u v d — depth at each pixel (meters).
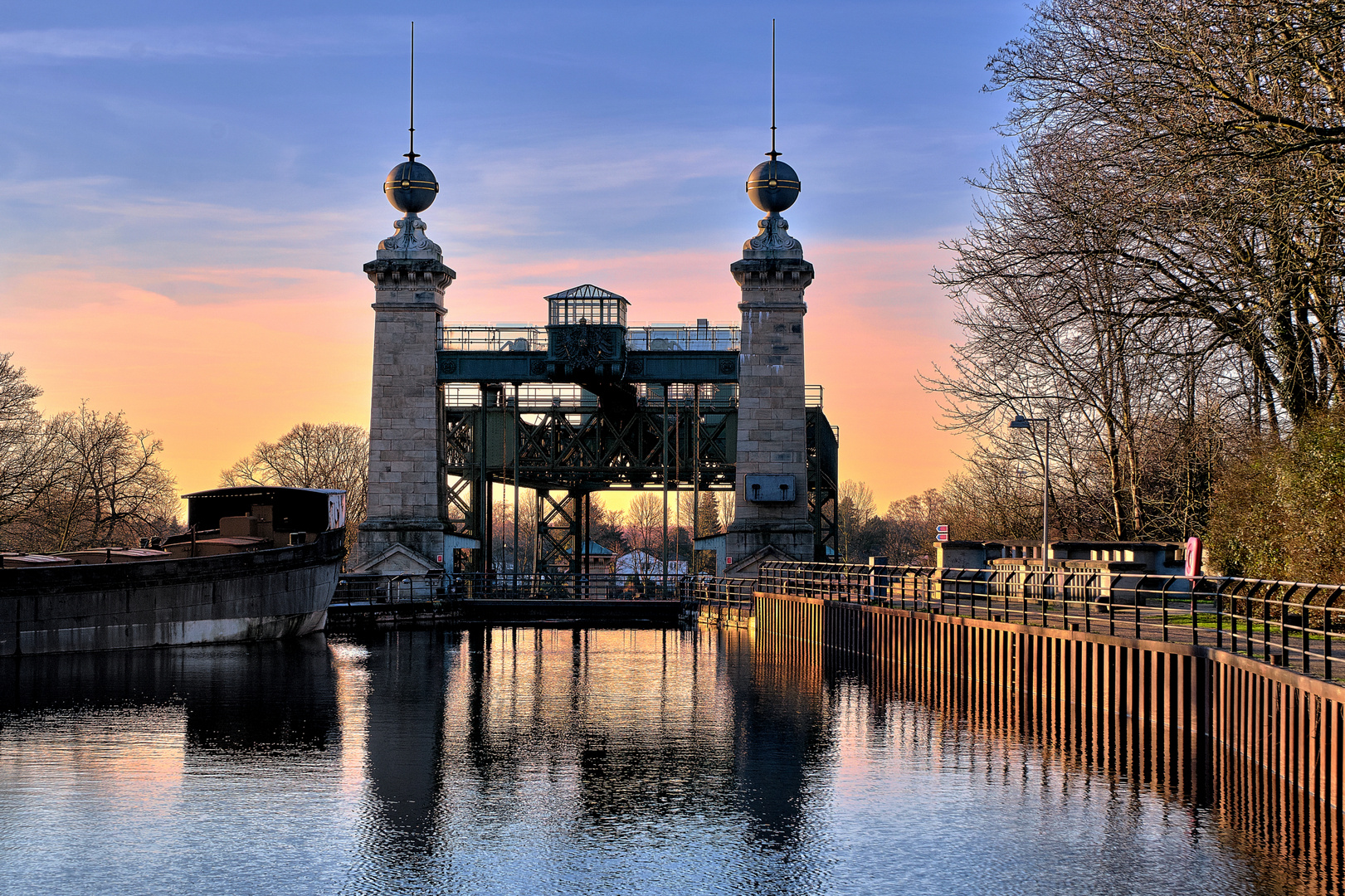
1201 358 43.94
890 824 24.69
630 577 86.81
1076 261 44.84
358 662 53.47
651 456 83.12
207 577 56.97
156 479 108.44
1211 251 41.06
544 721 36.78
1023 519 75.19
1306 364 42.72
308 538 66.25
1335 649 31.17
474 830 24.25
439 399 80.00
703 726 35.88
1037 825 24.39
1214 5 35.53
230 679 46.16
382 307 79.12
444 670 50.88
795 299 76.88
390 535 78.50
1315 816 23.28
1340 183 34.50
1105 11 41.62
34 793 26.95
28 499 91.00
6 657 48.84
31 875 21.34
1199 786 27.20
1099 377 48.47
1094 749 31.61
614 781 28.48
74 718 36.62
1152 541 55.44
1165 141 37.03
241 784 27.95
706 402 81.44
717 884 21.19
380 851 22.83
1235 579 28.78
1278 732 25.23
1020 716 37.34
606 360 73.12
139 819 24.86
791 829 24.36
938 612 44.47
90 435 104.12
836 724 36.03
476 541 84.25
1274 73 34.81
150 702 39.91
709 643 65.19
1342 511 37.50
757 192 78.00
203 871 21.62
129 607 53.28
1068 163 43.00
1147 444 57.72
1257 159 34.44
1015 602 48.97
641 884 21.19
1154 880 21.09
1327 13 33.00
